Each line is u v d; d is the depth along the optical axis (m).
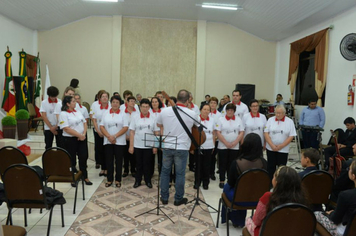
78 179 3.38
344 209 1.90
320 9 6.52
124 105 5.09
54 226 2.95
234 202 2.56
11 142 5.32
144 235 2.79
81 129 4.04
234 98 5.05
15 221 3.05
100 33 9.66
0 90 7.45
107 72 9.76
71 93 4.38
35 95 8.50
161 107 4.56
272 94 10.27
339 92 6.50
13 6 7.31
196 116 3.39
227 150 4.29
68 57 9.64
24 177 2.37
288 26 8.18
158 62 9.84
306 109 6.36
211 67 10.00
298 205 1.63
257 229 1.94
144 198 3.83
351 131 5.15
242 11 8.42
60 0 7.91
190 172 5.29
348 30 6.28
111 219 3.15
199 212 3.39
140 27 9.73
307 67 8.62
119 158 4.25
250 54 10.09
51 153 3.10
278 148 3.89
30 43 9.25
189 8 8.69
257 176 2.47
